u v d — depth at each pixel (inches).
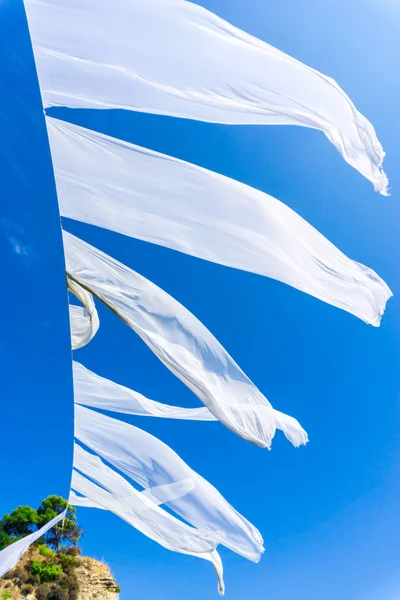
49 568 673.0
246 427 123.0
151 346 126.3
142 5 100.3
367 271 116.4
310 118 103.9
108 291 129.7
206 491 167.5
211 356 127.3
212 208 118.6
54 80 104.7
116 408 169.9
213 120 111.8
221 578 186.9
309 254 115.8
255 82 103.2
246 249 120.1
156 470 169.3
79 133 113.8
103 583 724.7
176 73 104.2
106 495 177.3
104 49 102.5
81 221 124.2
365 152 100.9
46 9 99.7
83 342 153.6
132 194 119.0
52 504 780.0
